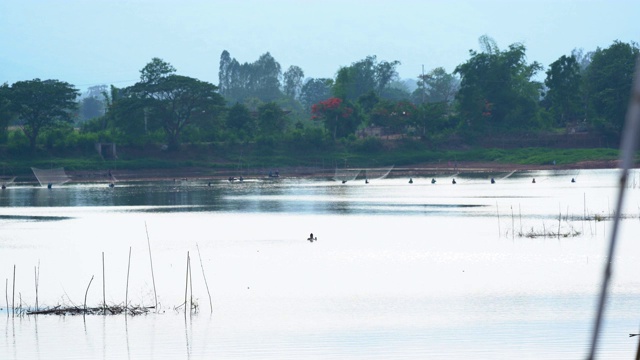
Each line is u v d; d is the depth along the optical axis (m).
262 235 191.00
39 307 110.88
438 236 183.25
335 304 109.44
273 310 106.00
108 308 108.19
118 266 146.62
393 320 98.75
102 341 91.56
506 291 115.50
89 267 145.75
